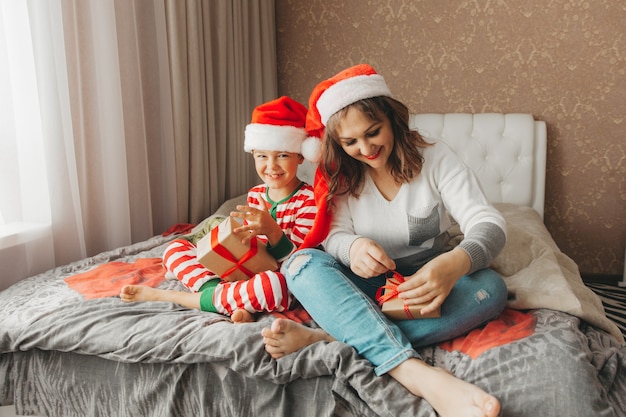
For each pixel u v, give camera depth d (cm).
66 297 132
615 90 252
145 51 201
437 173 125
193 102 214
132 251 171
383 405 91
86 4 166
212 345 105
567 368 92
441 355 106
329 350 99
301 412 101
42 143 157
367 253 111
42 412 121
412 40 275
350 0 281
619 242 263
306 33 292
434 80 275
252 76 271
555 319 109
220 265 129
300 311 125
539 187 255
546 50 258
